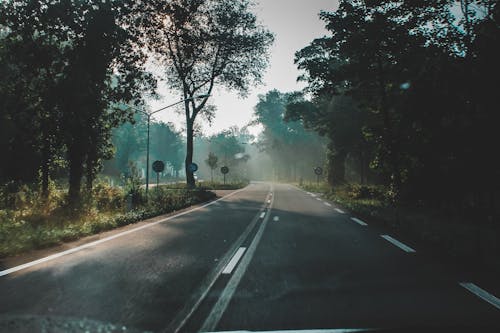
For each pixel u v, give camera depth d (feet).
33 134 64.95
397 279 17.95
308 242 29.17
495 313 13.30
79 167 64.03
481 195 44.01
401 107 48.55
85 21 59.77
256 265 21.25
